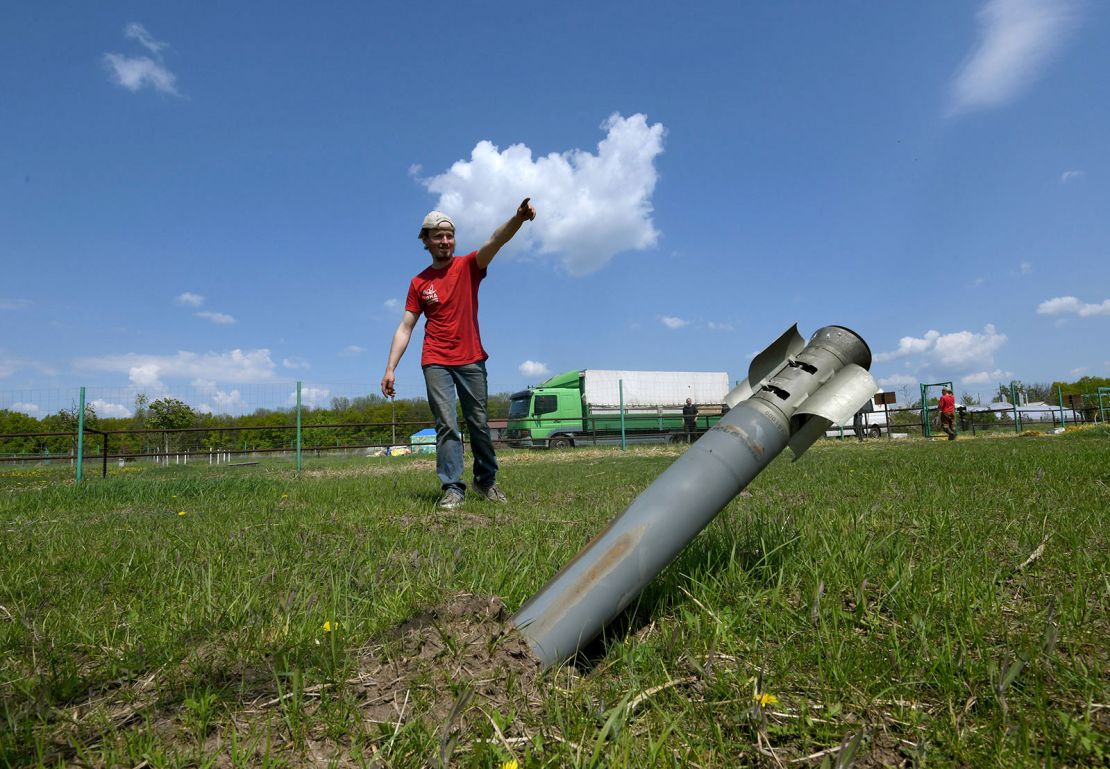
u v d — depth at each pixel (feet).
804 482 18.42
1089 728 3.94
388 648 5.24
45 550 10.98
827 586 6.73
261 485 22.90
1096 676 4.66
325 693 4.54
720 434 6.10
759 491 16.69
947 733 4.07
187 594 7.58
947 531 9.36
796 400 6.35
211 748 3.97
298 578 8.15
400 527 12.43
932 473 19.27
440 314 15.75
